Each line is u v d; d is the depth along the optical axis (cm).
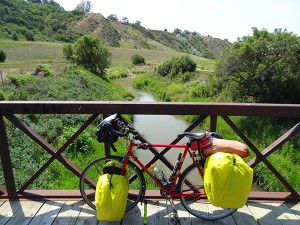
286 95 1288
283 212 286
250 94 1384
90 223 271
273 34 1366
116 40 9562
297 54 1223
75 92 1462
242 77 1374
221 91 1769
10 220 274
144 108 272
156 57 6700
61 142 753
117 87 2656
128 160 268
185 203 277
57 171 617
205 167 242
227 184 228
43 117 920
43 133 796
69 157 702
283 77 1211
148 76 3619
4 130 286
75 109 274
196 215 276
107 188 246
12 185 306
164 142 1120
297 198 302
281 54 1266
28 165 609
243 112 274
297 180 677
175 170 268
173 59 3428
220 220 276
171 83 2820
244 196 233
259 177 701
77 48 3092
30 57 4578
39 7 10794
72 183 548
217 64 1529
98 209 247
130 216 281
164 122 1440
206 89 1975
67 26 9675
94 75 2702
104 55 3222
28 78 1499
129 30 11131
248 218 278
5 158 295
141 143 262
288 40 1254
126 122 259
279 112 274
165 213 285
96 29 9725
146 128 1322
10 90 1195
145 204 294
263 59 1277
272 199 304
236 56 1329
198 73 2989
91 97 1501
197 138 245
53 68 2339
